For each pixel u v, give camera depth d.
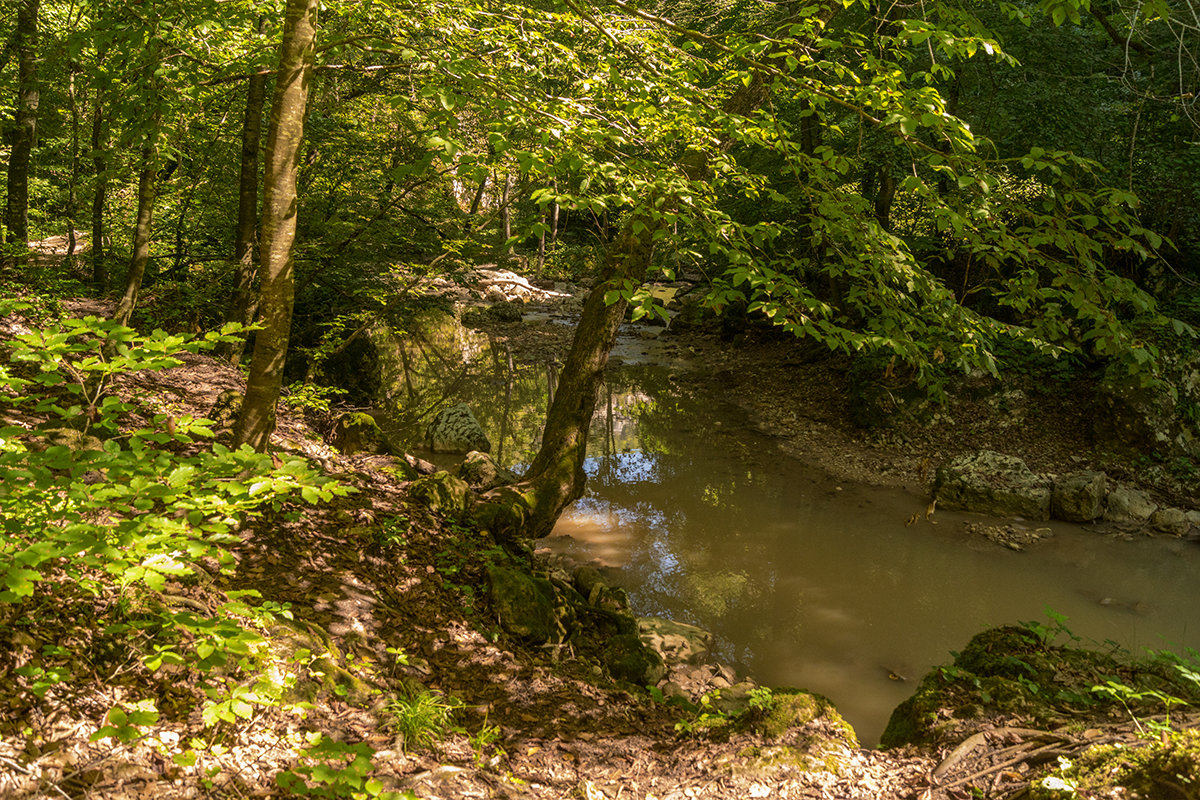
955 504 11.34
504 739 4.46
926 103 4.50
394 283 14.20
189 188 12.66
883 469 12.82
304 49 5.46
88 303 11.99
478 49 5.81
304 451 8.09
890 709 6.55
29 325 8.91
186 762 2.82
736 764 4.07
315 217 12.62
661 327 25.72
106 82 6.52
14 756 2.68
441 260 13.61
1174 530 10.58
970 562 9.66
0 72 13.73
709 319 24.09
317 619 5.13
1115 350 5.16
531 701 5.01
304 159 12.38
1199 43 9.23
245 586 5.26
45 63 10.91
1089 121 11.68
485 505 8.12
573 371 9.21
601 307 9.12
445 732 4.13
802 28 5.05
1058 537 10.45
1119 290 4.89
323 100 11.83
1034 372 13.77
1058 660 5.31
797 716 4.51
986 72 11.48
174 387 8.88
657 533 10.30
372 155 12.82
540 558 8.95
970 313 5.54
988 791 3.68
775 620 8.12
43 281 10.80
